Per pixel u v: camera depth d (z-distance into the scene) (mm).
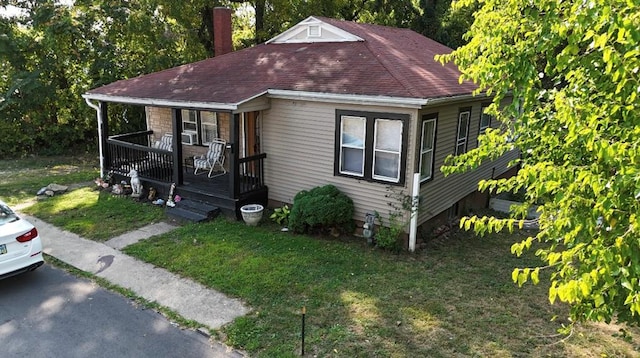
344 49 11328
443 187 10422
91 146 19453
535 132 4723
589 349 5723
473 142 11797
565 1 4102
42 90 17594
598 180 3229
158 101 11055
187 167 13320
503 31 4621
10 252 6980
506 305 6832
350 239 9453
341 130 9570
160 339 5844
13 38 17359
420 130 8797
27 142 18172
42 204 11602
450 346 5727
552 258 3576
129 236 9438
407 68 10078
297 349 5613
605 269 3076
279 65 11477
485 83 4887
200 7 20000
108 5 17906
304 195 9836
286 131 10438
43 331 6023
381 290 7188
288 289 7137
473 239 9969
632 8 2947
